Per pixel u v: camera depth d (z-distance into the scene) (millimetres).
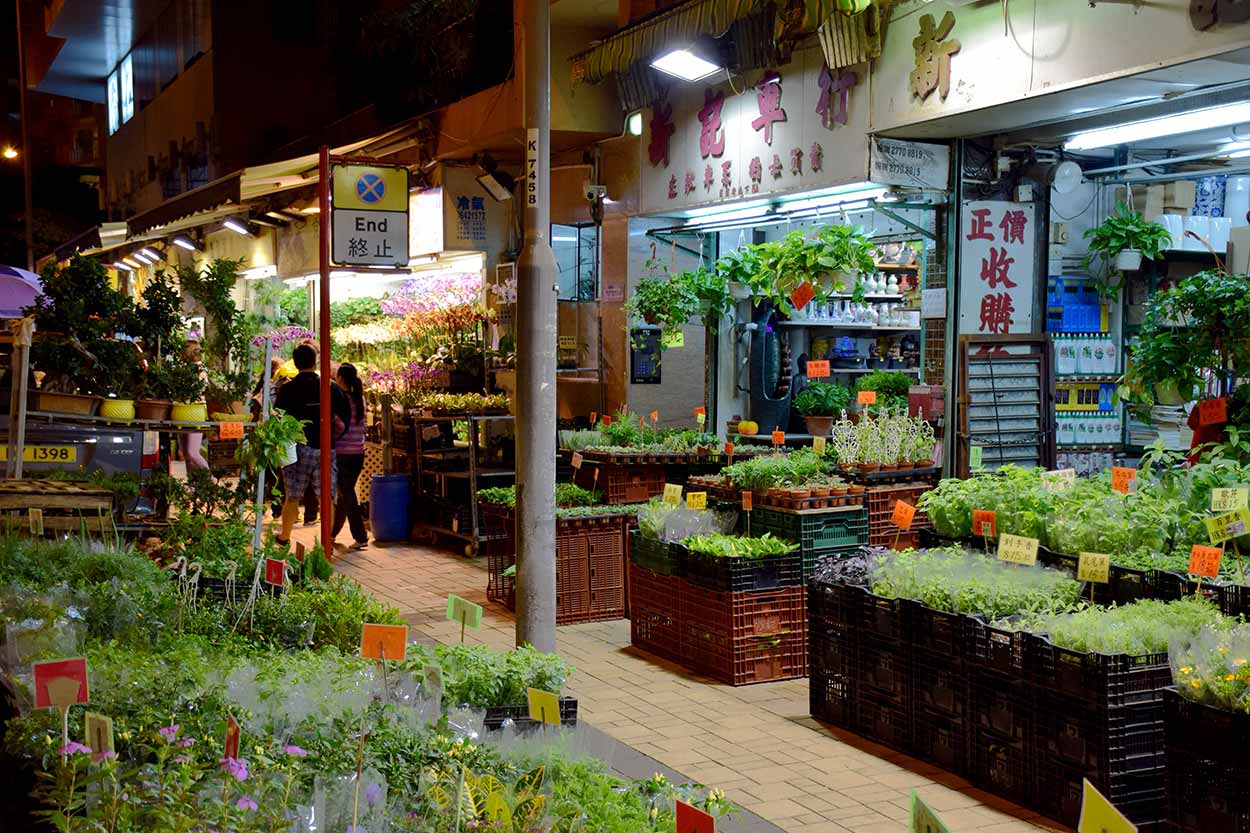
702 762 6121
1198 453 8000
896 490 8719
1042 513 6980
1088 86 7680
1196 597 5711
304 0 23328
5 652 4859
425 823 3410
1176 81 7559
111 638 5246
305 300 19375
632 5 11922
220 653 4758
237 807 3139
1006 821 5320
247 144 23219
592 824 3402
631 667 8109
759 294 11055
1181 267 11023
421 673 4531
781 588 7758
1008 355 9805
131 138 32469
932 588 6070
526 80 7059
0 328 15242
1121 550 6605
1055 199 10648
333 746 3789
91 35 32125
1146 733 5117
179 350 9641
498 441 13516
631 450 11062
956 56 8602
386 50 16750
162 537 7812
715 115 11430
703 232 13438
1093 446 10969
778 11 9469
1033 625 5551
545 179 7117
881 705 6422
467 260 15289
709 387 13461
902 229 11805
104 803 3211
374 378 14664
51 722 3939
